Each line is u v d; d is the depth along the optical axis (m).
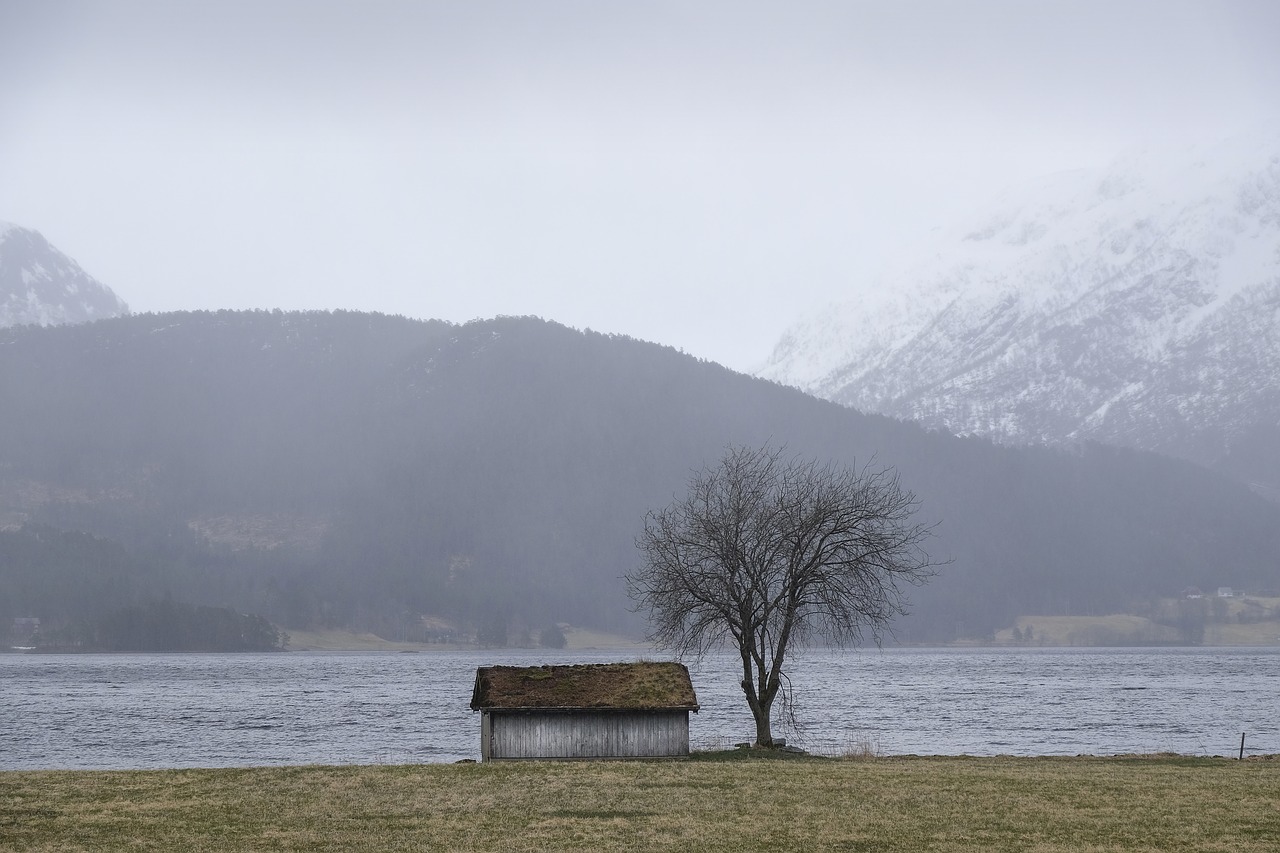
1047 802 70.38
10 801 70.69
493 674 92.69
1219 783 78.31
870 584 100.19
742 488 104.25
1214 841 59.81
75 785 76.81
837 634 101.88
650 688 91.00
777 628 101.12
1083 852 57.31
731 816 65.81
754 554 99.69
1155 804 69.75
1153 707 198.12
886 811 67.31
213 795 72.69
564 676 92.88
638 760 88.94
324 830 62.38
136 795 72.81
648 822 64.25
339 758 127.75
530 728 89.31
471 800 70.69
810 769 84.12
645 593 104.31
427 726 169.00
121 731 162.62
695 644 101.75
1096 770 86.06
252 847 58.34
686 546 100.81
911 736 147.62
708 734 143.00
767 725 99.38
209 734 157.75
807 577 98.56
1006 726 162.00
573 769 82.81
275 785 76.31
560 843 59.22
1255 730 157.88
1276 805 69.56
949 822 64.25
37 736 155.50
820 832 61.81
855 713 182.38
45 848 57.88
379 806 68.94
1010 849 57.97
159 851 57.44
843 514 99.62
